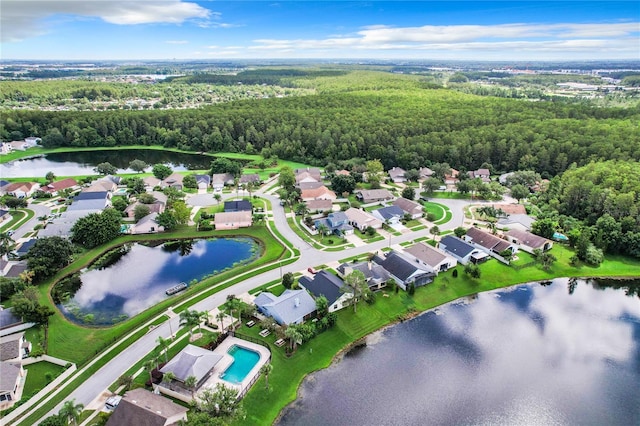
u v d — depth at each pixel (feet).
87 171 622.54
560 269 325.42
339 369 219.20
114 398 189.26
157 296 284.61
